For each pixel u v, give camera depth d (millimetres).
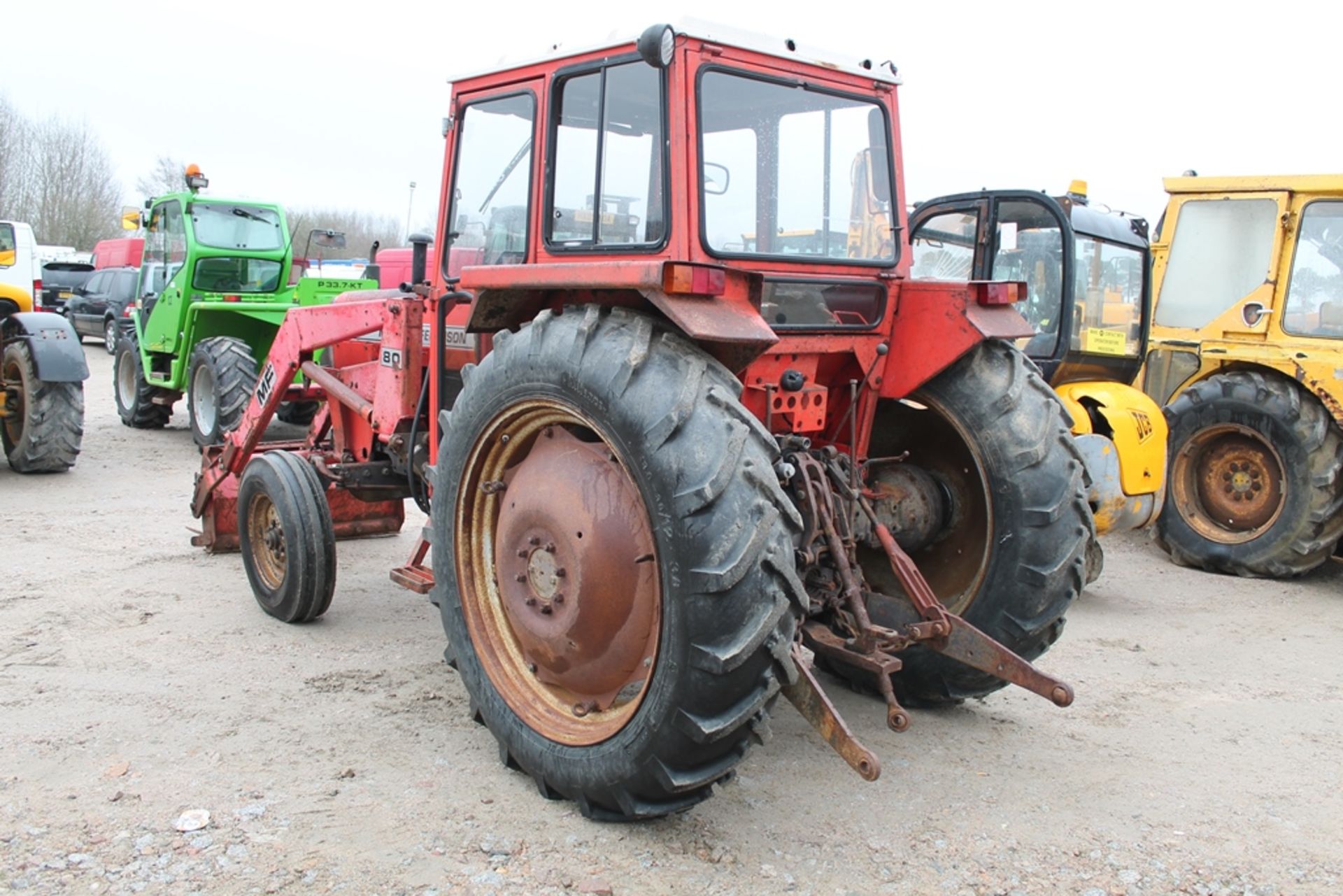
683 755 2973
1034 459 3752
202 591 5629
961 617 3934
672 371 3021
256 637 4930
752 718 2963
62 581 5723
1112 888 3012
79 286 23953
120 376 11969
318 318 5309
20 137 40062
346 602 5551
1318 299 7078
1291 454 6797
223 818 3211
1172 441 7348
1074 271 6383
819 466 3578
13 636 4809
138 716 3961
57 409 8578
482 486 3693
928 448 4188
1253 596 6562
